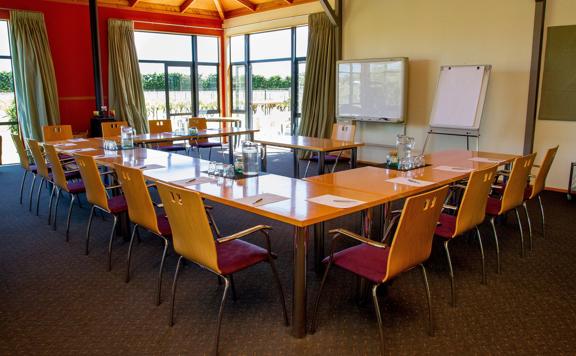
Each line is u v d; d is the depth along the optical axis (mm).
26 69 7633
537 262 3525
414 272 3303
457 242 3965
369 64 7320
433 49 6820
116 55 8664
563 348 2350
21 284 3145
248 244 2633
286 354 2291
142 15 9031
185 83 10125
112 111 8391
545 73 5727
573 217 4742
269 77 9703
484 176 2795
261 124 10078
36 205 5297
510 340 2424
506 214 4430
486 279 3197
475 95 6105
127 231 3977
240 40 10172
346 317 2656
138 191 2803
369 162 7965
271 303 2842
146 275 3279
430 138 7020
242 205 2441
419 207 2121
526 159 3338
